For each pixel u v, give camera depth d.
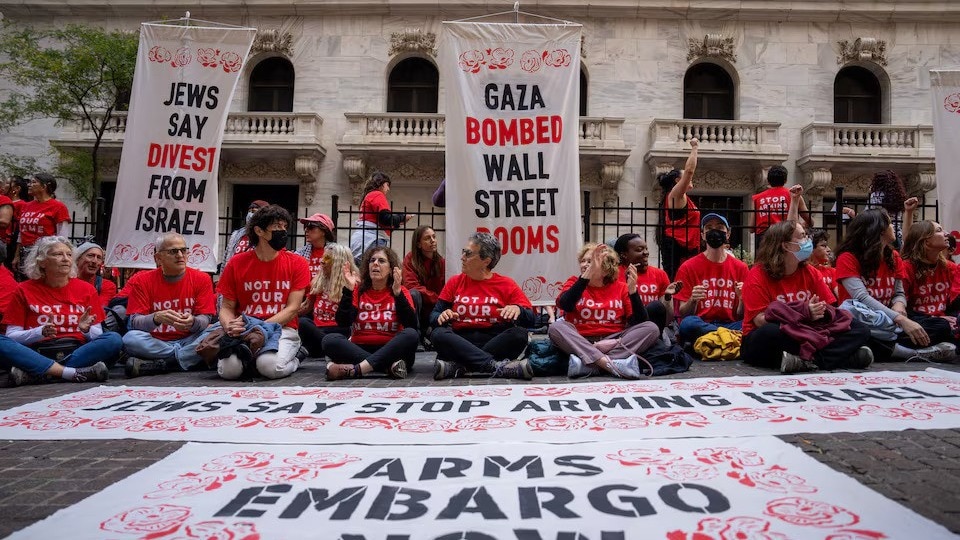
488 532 1.92
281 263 5.50
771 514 2.03
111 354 5.17
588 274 5.17
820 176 15.44
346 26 16.59
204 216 6.79
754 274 5.45
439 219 16.11
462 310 5.33
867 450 2.84
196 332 5.62
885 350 5.48
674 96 16.33
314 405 3.81
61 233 8.30
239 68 6.92
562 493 2.24
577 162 6.40
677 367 4.99
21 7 16.23
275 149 15.66
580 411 3.56
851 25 16.39
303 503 2.18
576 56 6.48
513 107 6.45
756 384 4.29
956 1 15.95
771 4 16.12
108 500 2.21
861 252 5.76
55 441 3.12
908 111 16.19
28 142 16.33
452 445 2.88
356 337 5.41
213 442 3.01
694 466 2.51
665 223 7.74
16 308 5.18
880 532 1.89
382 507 2.13
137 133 6.77
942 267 5.96
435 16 16.53
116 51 13.39
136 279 5.68
